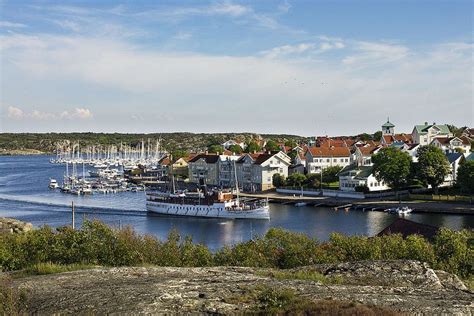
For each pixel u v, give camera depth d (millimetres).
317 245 39812
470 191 111625
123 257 36000
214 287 23734
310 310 19875
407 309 20844
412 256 37500
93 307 21031
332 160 168375
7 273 29531
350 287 24141
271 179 159250
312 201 126062
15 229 71500
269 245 39625
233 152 198625
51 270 29469
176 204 112000
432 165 121938
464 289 25703
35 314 20562
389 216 103000
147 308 20781
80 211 119000
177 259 37812
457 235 41312
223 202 107812
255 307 20938
